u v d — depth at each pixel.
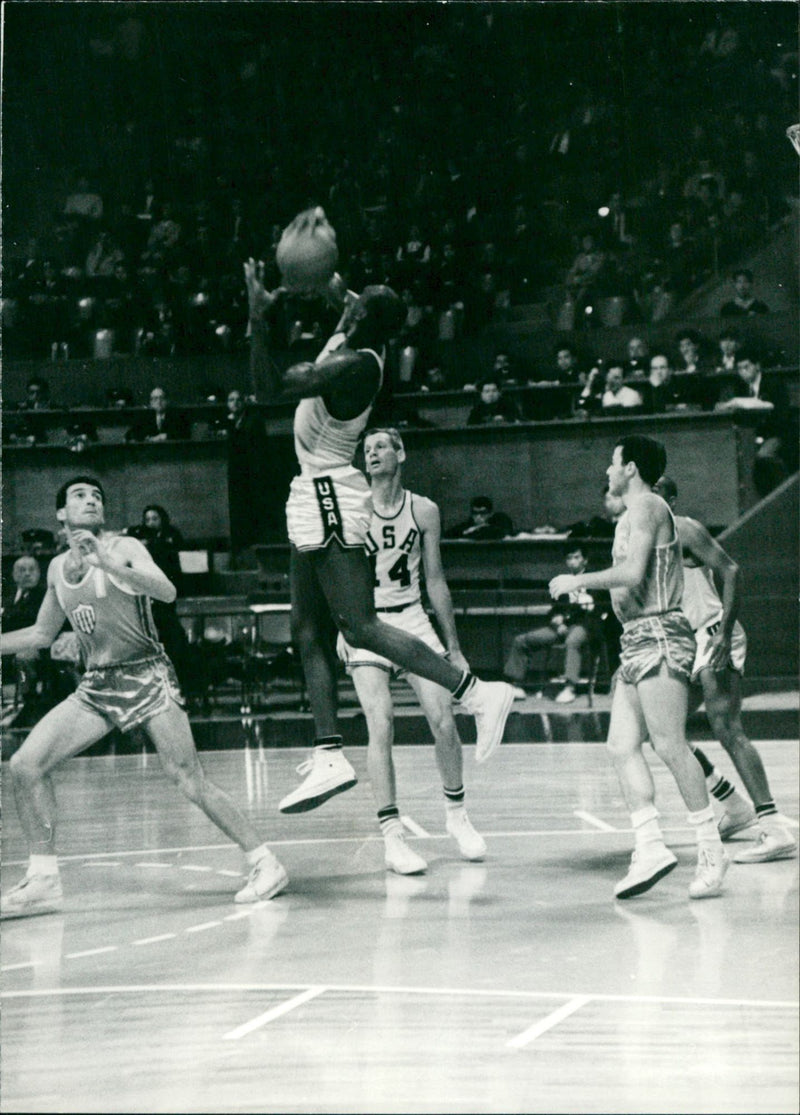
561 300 15.88
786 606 10.74
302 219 4.81
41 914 5.06
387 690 5.62
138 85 17.00
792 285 14.80
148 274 16.33
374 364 4.99
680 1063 3.36
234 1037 3.61
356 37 17.00
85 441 13.12
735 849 5.71
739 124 15.67
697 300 15.18
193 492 13.12
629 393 12.72
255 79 16.97
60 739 5.06
